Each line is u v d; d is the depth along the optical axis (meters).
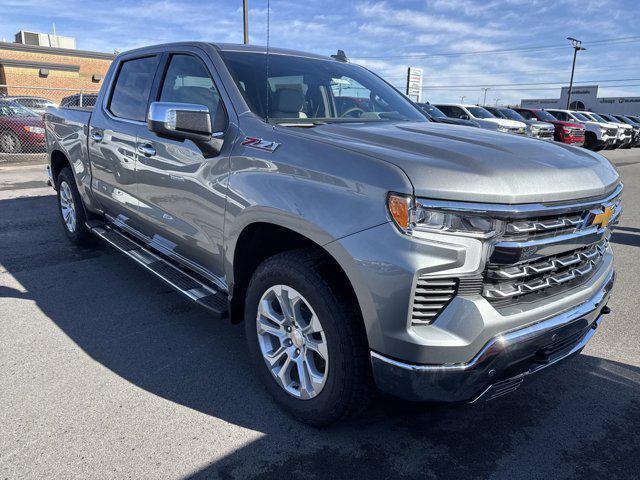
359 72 3.90
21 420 2.53
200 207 2.97
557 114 22.72
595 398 2.91
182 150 3.10
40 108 15.48
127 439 2.42
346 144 2.35
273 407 2.72
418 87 27.75
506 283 2.12
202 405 2.71
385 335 2.08
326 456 2.37
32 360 3.11
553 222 2.17
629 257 5.75
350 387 2.29
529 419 2.71
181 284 3.28
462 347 2.02
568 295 2.36
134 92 3.91
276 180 2.46
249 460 2.32
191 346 3.35
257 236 2.71
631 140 24.22
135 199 3.73
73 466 2.24
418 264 1.98
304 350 2.48
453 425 2.64
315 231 2.24
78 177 4.69
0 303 3.92
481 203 2.01
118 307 3.91
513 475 2.30
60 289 4.23
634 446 2.50
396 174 2.05
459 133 2.73
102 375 2.96
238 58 3.21
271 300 2.63
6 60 26.66
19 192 8.36
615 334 3.72
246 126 2.78
